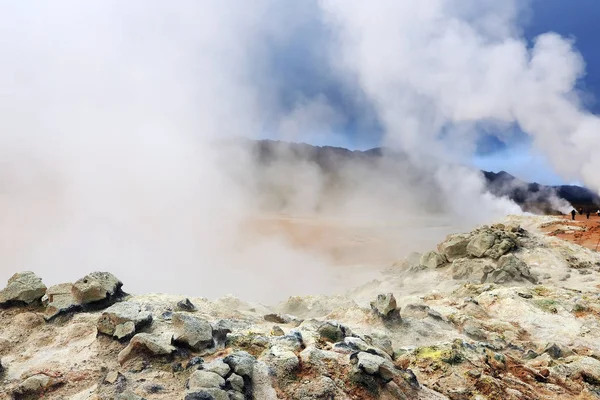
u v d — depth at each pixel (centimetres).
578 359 904
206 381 607
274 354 713
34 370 749
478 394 734
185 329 785
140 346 743
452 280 1994
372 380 677
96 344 827
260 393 634
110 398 621
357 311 1178
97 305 1016
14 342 868
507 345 1044
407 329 1059
